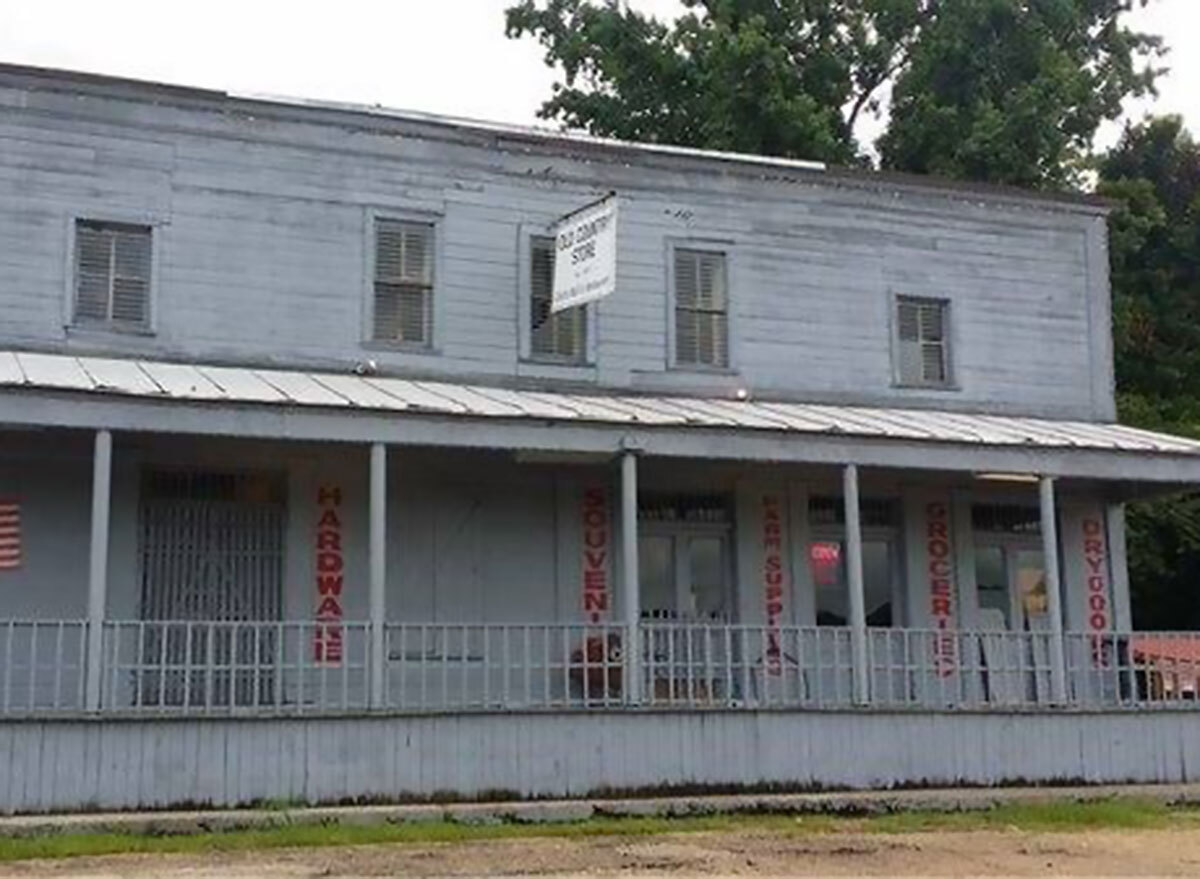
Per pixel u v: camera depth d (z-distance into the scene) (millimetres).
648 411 19828
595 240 19750
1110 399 24891
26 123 19297
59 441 18703
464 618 20344
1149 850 15258
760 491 22188
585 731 17703
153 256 19625
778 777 18391
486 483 20812
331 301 20422
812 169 23391
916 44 36062
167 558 19141
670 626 18797
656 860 14070
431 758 17047
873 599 22750
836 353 23188
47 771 15633
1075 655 22641
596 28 35625
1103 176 40719
